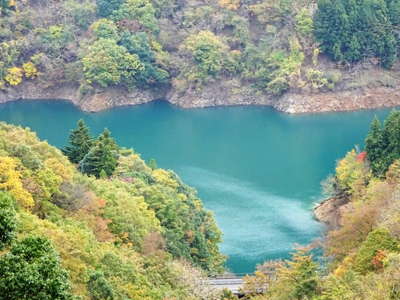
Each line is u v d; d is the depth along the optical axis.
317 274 66.75
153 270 69.00
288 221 122.06
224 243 112.62
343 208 106.44
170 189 99.31
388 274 53.38
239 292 78.62
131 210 80.06
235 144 174.88
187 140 178.88
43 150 84.75
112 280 58.84
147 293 60.84
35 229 57.81
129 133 185.50
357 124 191.38
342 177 117.81
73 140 106.62
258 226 120.19
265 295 68.06
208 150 170.00
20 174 67.56
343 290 55.06
